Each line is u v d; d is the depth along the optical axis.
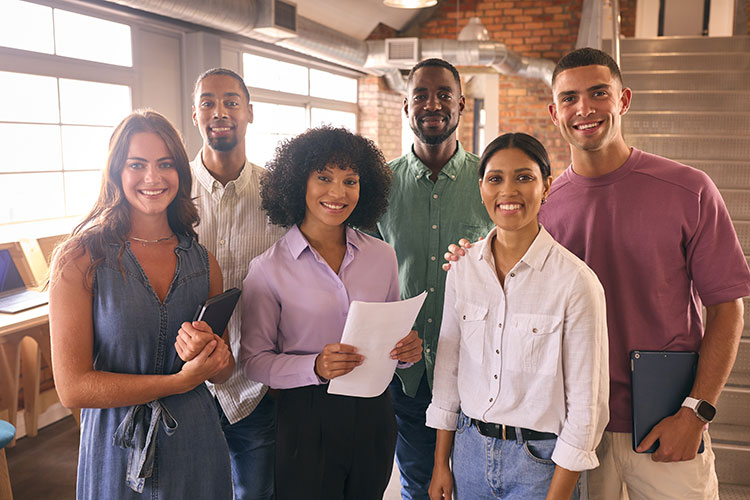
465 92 11.06
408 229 2.30
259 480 2.22
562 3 8.20
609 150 1.76
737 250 1.69
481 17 8.45
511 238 1.51
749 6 6.75
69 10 3.90
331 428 1.64
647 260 1.71
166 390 1.40
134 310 1.41
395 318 1.54
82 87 4.09
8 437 2.32
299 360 1.60
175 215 1.56
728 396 2.66
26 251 3.52
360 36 7.79
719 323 1.68
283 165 1.72
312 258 1.70
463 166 2.33
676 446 1.64
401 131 9.12
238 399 2.10
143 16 4.34
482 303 1.56
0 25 3.51
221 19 4.44
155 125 1.48
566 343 1.46
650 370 1.67
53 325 1.37
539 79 8.30
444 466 1.69
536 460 1.49
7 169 3.64
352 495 1.70
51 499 2.93
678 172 1.72
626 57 5.09
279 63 6.55
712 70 4.79
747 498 2.46
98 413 1.44
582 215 1.80
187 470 1.47
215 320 1.47
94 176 4.25
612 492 1.79
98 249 1.40
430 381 2.26
